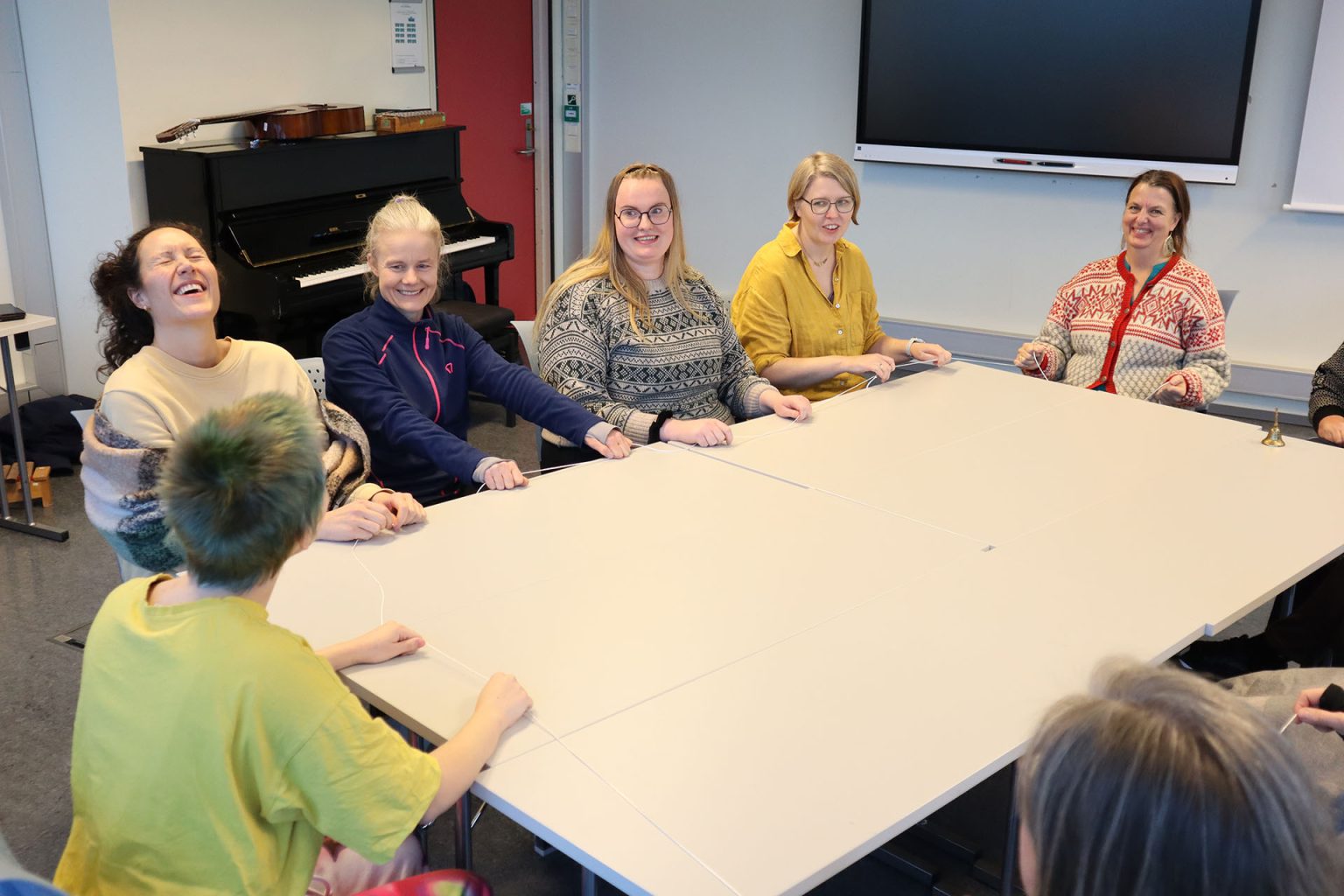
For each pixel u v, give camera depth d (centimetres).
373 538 201
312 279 426
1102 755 74
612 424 263
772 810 129
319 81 493
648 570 190
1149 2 473
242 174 424
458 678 156
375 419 243
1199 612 179
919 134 536
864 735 144
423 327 256
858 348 327
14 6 424
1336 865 73
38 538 369
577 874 222
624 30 605
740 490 229
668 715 148
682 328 278
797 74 569
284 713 121
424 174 500
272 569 126
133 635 125
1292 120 464
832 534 207
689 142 607
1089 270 338
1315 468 249
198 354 216
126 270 209
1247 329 493
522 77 614
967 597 183
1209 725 74
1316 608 245
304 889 130
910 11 521
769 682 156
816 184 297
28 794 241
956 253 552
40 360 461
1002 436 267
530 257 654
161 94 432
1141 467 247
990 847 228
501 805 131
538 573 188
